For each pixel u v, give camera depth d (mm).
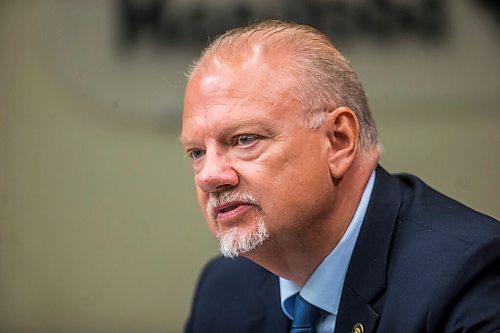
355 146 1825
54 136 3684
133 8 3543
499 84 3326
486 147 3383
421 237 1827
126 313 3684
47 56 3643
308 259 1865
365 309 1810
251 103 1701
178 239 3646
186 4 3482
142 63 3553
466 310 1671
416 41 3350
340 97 1800
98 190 3680
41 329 3729
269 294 2143
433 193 2000
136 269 3674
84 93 3627
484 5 3303
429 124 3408
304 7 3369
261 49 1748
